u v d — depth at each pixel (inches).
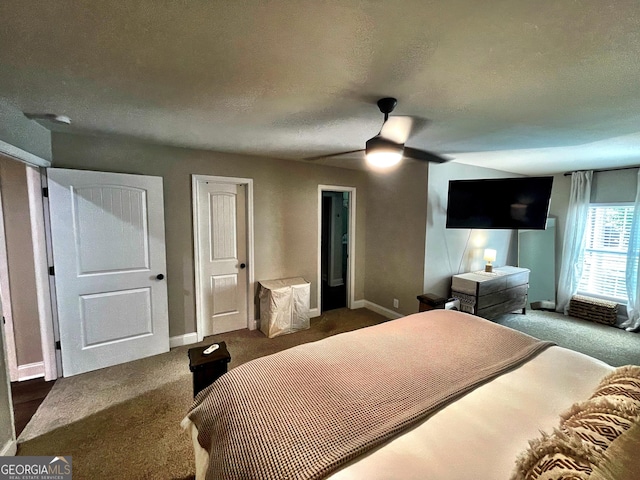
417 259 149.3
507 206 129.0
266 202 144.9
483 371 56.3
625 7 37.9
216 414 49.2
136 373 105.3
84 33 45.3
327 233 239.5
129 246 111.3
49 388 96.0
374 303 177.0
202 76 59.4
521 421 43.4
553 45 47.3
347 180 171.0
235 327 144.7
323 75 58.6
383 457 36.9
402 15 40.6
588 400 40.8
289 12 40.2
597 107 73.7
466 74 57.6
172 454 70.3
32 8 39.2
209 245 134.4
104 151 107.2
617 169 161.3
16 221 96.8
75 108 77.3
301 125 90.7
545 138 103.0
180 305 127.3
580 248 173.2
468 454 37.3
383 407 45.7
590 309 165.6
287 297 140.7
